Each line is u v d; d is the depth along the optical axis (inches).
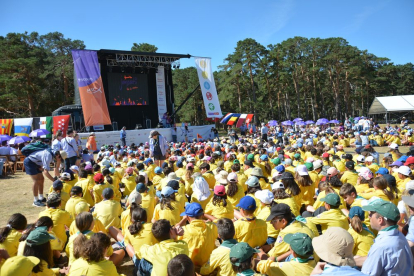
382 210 116.1
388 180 227.0
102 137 915.4
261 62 2135.8
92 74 853.8
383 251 111.4
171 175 288.0
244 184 297.0
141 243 170.9
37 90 1621.6
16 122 791.1
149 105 1162.0
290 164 349.4
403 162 312.2
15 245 165.0
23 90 1472.7
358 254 148.4
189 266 106.5
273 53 2143.2
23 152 341.1
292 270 122.9
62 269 174.4
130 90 1115.9
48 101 1695.4
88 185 294.4
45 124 794.8
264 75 2226.9
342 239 99.3
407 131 877.2
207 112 1064.2
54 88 1705.2
